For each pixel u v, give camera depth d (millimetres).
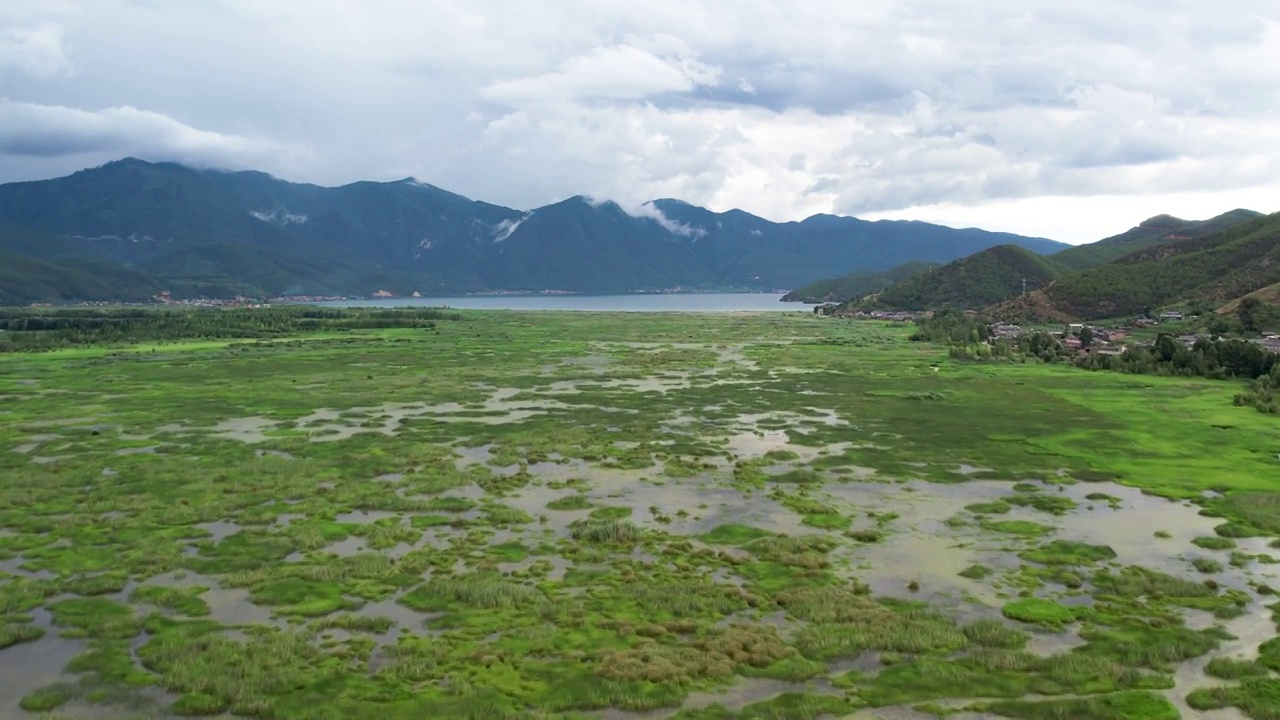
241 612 40844
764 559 48875
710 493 64000
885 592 44062
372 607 41531
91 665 35250
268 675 34000
